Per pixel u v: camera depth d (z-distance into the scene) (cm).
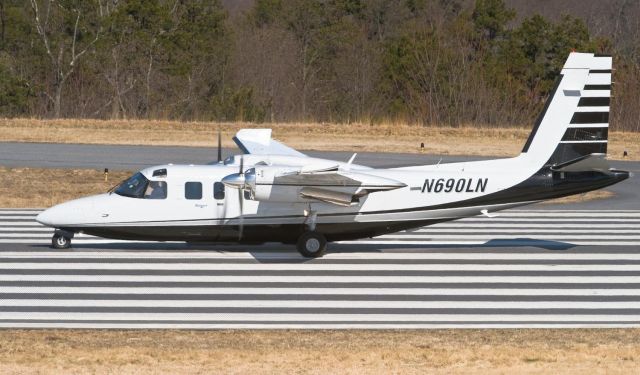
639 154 15125
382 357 4500
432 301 5897
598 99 7325
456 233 8462
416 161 13575
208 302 5769
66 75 19925
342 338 4925
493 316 5528
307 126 17300
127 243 7619
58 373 4169
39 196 10369
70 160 12888
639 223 9188
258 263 6950
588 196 11119
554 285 6394
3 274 6431
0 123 16662
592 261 7219
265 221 7125
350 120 18788
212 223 7094
